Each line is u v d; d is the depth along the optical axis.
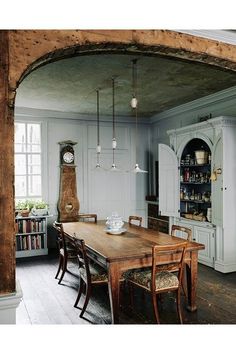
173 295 3.73
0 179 1.78
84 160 6.61
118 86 4.64
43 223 5.80
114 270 2.79
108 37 2.12
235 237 4.58
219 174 4.54
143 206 7.23
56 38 1.97
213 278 4.28
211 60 2.64
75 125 6.51
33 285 4.09
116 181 6.93
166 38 2.33
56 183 6.32
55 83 4.46
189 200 5.34
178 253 3.08
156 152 7.07
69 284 4.13
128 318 3.09
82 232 3.97
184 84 4.56
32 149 6.19
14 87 1.82
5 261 1.78
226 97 4.91
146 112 6.62
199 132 4.96
